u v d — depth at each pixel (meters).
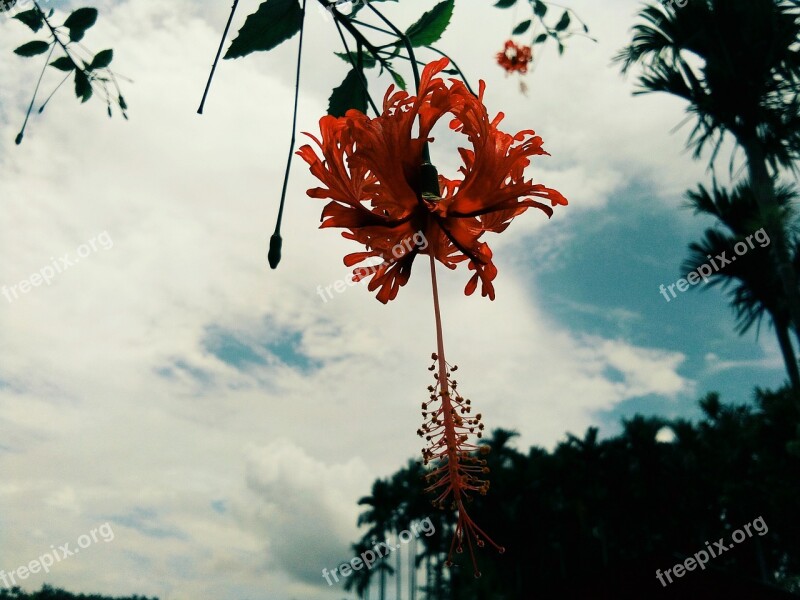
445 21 1.92
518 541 38.47
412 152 1.58
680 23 9.34
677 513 30.19
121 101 2.04
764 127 9.61
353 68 1.81
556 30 2.54
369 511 46.62
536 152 1.59
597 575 7.19
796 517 15.84
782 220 9.48
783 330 12.44
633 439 35.03
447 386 1.56
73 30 1.92
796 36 8.97
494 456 42.09
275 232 1.50
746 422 21.48
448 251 1.73
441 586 38.75
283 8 1.66
